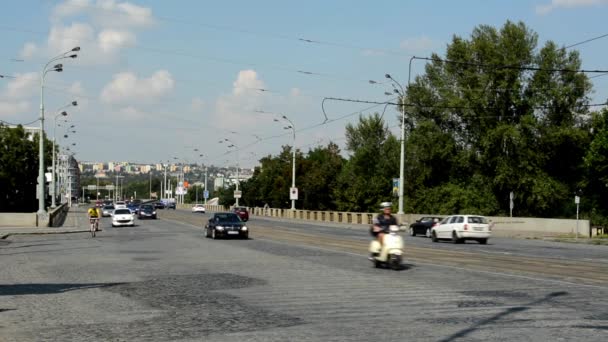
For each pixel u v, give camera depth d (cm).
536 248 3378
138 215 7969
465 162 7119
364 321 1104
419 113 7531
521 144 6712
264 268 2073
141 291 1527
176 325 1083
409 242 3872
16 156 8069
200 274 1902
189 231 4919
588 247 3622
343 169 9306
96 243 3500
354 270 1997
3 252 2894
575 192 6912
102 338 977
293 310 1227
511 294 1434
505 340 936
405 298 1377
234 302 1339
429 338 955
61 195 12400
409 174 7675
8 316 1186
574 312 1184
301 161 10231
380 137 9412
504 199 7069
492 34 7138
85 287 1612
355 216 7375
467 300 1343
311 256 2581
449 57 7306
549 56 6919
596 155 6175
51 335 1004
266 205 10625
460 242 3947
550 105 6988
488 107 7100
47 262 2364
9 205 8150
